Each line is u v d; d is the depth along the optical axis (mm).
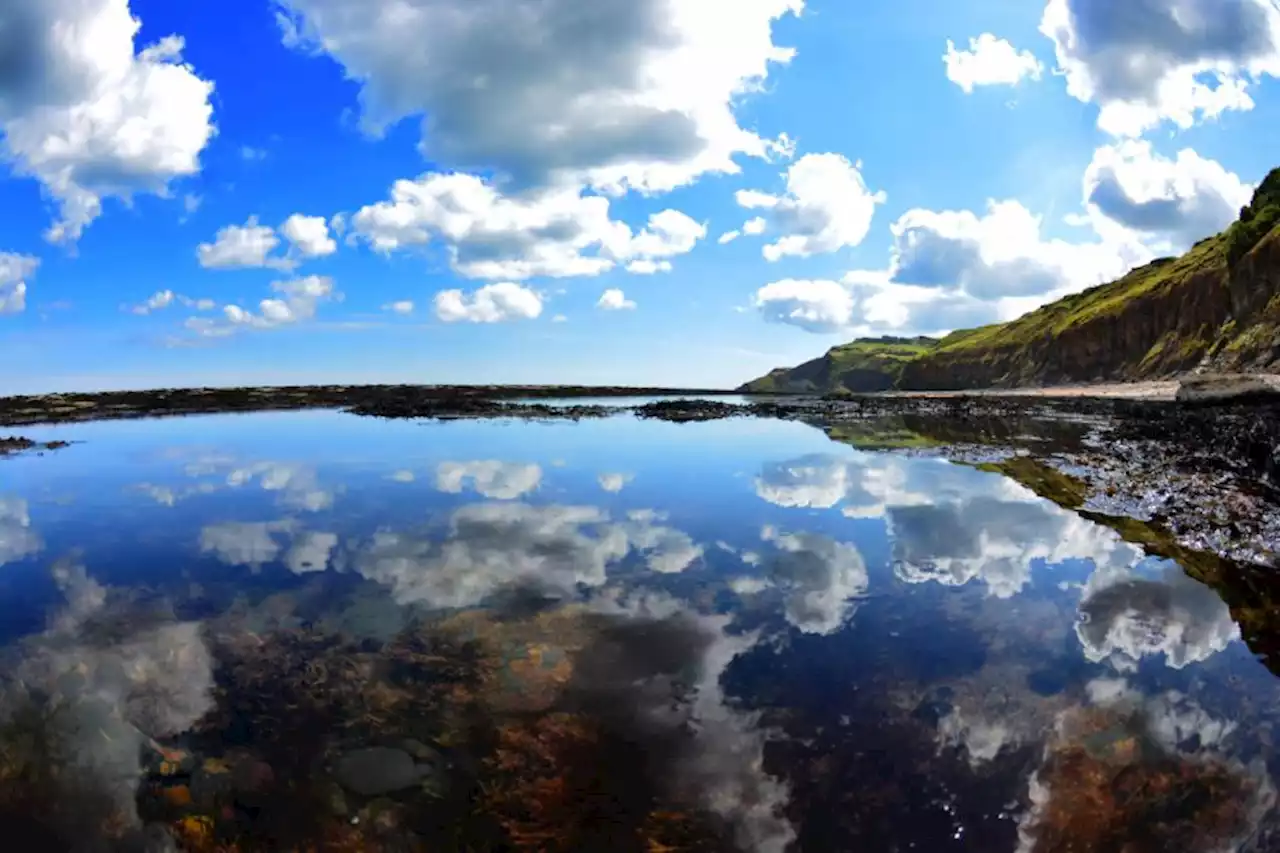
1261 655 7664
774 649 7793
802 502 16641
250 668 7328
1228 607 9211
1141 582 10312
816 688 6859
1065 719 6266
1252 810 4992
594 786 5293
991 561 11453
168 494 18125
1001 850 4609
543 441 31734
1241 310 65438
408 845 4711
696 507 16094
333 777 5414
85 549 12492
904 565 11195
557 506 16219
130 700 6652
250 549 12336
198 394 65875
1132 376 86688
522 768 5520
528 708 6445
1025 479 19766
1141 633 8305
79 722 6238
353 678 7066
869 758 5629
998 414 49094
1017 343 135875
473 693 6742
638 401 72625
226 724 6199
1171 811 4980
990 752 5715
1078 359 99938
